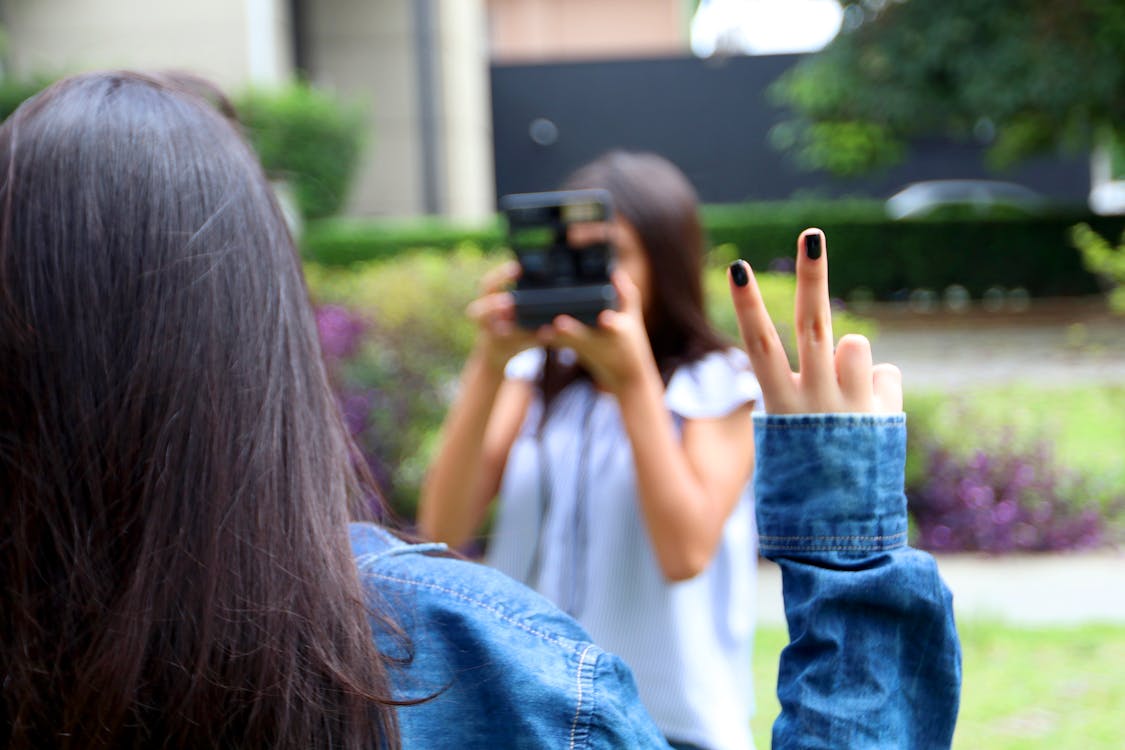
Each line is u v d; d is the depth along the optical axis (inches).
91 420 32.4
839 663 33.4
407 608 34.0
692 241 78.4
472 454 75.8
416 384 221.3
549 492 75.2
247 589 32.0
